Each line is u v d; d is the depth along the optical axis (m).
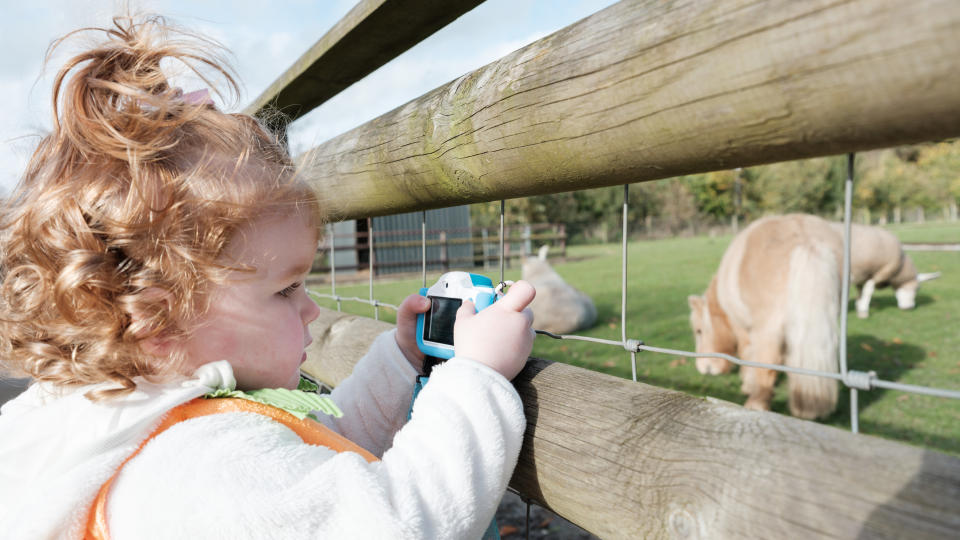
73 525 0.58
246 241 0.65
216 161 0.65
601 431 0.64
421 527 0.57
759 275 4.18
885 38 0.35
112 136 0.60
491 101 0.70
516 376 0.79
